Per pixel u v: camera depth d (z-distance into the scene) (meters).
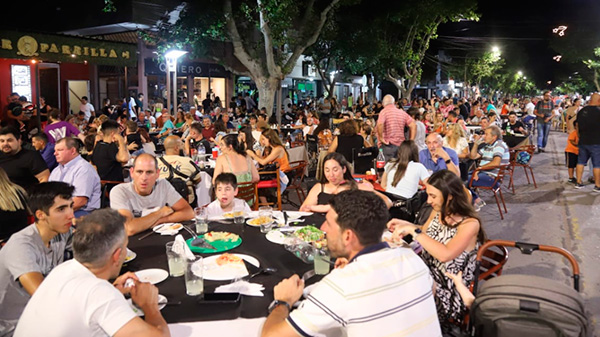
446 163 6.27
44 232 2.94
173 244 2.95
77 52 12.77
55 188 2.90
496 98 71.62
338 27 20.64
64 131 9.48
